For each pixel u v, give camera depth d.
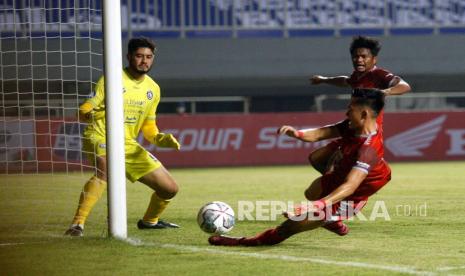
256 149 51.75
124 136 17.89
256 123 51.81
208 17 62.12
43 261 14.54
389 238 17.41
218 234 16.45
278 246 16.09
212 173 43.69
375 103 15.18
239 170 46.38
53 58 47.09
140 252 15.28
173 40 61.34
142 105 18.69
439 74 63.31
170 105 57.97
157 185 18.64
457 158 52.88
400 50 63.19
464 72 63.38
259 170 46.09
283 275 13.01
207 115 51.25
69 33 49.34
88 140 18.11
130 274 13.26
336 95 62.97
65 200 26.47
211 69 61.69
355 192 15.36
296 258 14.59
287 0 63.97
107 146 16.64
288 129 16.06
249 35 62.84
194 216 22.41
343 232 16.45
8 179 34.41
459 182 34.88
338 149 15.78
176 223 20.55
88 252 15.30
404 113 52.41
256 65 62.06
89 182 17.97
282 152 51.91
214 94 62.31
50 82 43.50
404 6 64.06
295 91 62.84
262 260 14.38
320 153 16.83
